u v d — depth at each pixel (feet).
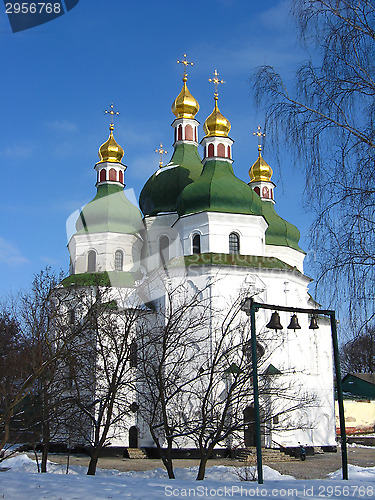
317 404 138.41
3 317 125.29
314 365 153.58
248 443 122.01
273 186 186.50
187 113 175.83
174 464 111.24
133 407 90.89
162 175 164.96
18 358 83.15
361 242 38.01
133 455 125.59
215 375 108.06
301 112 41.06
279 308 61.21
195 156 171.01
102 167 173.99
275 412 123.85
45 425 79.66
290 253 171.83
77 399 79.66
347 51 39.70
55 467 90.68
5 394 68.64
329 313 60.44
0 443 65.16
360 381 208.95
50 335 91.25
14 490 44.34
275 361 129.59
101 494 43.09
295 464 113.91
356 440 175.83
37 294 97.76
